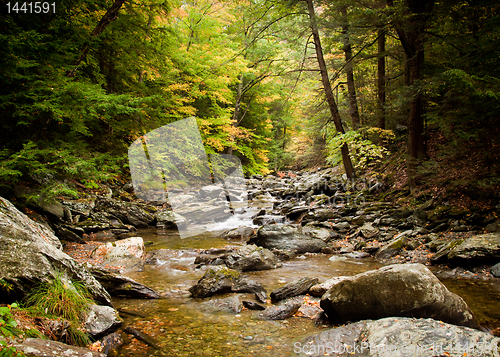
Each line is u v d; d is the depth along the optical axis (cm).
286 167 3562
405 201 1030
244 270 618
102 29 905
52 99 622
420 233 779
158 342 309
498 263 529
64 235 814
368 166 1588
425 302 312
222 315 387
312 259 721
